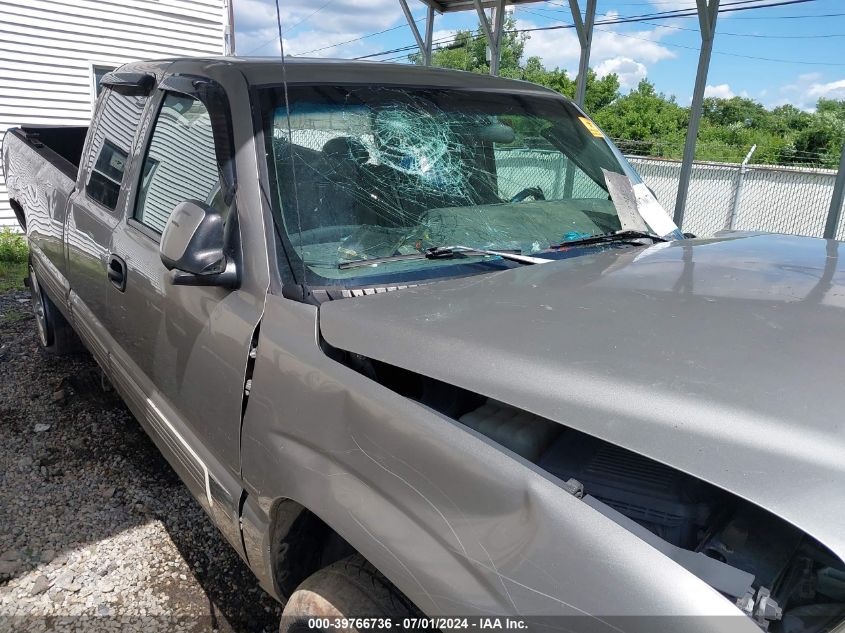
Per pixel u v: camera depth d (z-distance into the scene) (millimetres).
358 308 1772
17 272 8156
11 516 3201
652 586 1105
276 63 2561
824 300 1678
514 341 1494
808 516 1033
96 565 2893
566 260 2156
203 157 2447
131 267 2764
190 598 2723
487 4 10703
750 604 1068
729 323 1532
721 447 1148
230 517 2158
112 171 3260
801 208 16484
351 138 2381
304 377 1765
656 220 2873
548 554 1221
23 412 4242
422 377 1683
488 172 2656
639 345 1437
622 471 1404
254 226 2076
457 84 2869
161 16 10961
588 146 3035
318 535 2004
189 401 2344
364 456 1580
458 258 2211
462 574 1338
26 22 9852
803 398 1218
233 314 2051
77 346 4930
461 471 1382
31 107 10172
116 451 3816
